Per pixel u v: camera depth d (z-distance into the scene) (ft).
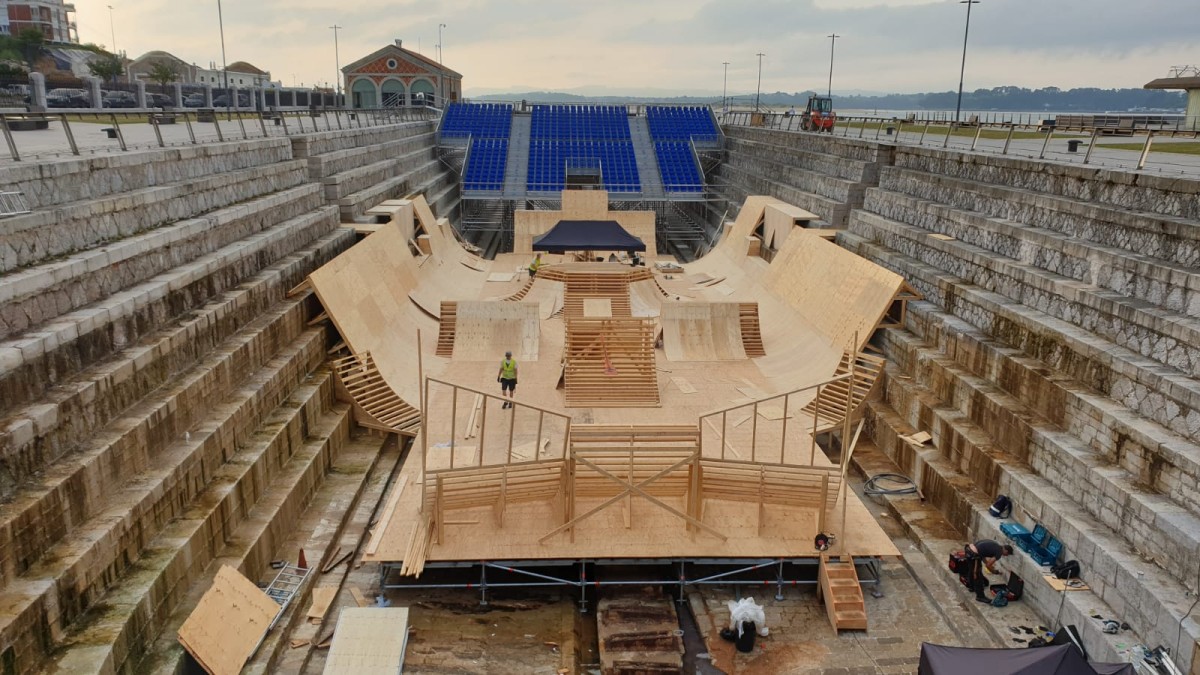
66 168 49.65
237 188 71.87
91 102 107.24
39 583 32.96
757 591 48.47
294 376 63.16
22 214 43.96
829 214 97.50
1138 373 45.01
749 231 115.24
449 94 228.84
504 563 46.57
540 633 44.65
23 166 45.96
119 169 55.47
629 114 188.14
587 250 111.45
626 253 129.18
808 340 79.77
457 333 82.89
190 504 44.98
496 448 59.47
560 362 80.59
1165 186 52.95
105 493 39.47
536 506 51.60
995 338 60.18
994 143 100.22
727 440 61.21
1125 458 43.75
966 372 60.34
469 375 76.74
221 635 39.04
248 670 38.78
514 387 70.23
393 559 45.50
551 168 162.81
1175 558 37.65
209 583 42.29
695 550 47.06
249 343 57.57
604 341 71.77
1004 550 46.37
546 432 63.05
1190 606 35.68
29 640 31.48
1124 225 54.08
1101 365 48.24
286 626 42.47
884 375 68.59
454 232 135.64
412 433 65.05
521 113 185.78
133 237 53.36
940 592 47.55
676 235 160.86
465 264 119.55
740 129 161.89
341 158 100.22
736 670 41.50
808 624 45.34
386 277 86.17
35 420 36.37
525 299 100.58
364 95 216.54
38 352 38.70
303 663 40.52
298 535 51.90
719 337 82.84
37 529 34.30
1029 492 47.32
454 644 43.27
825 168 107.04
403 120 158.92
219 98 139.33
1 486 34.22
